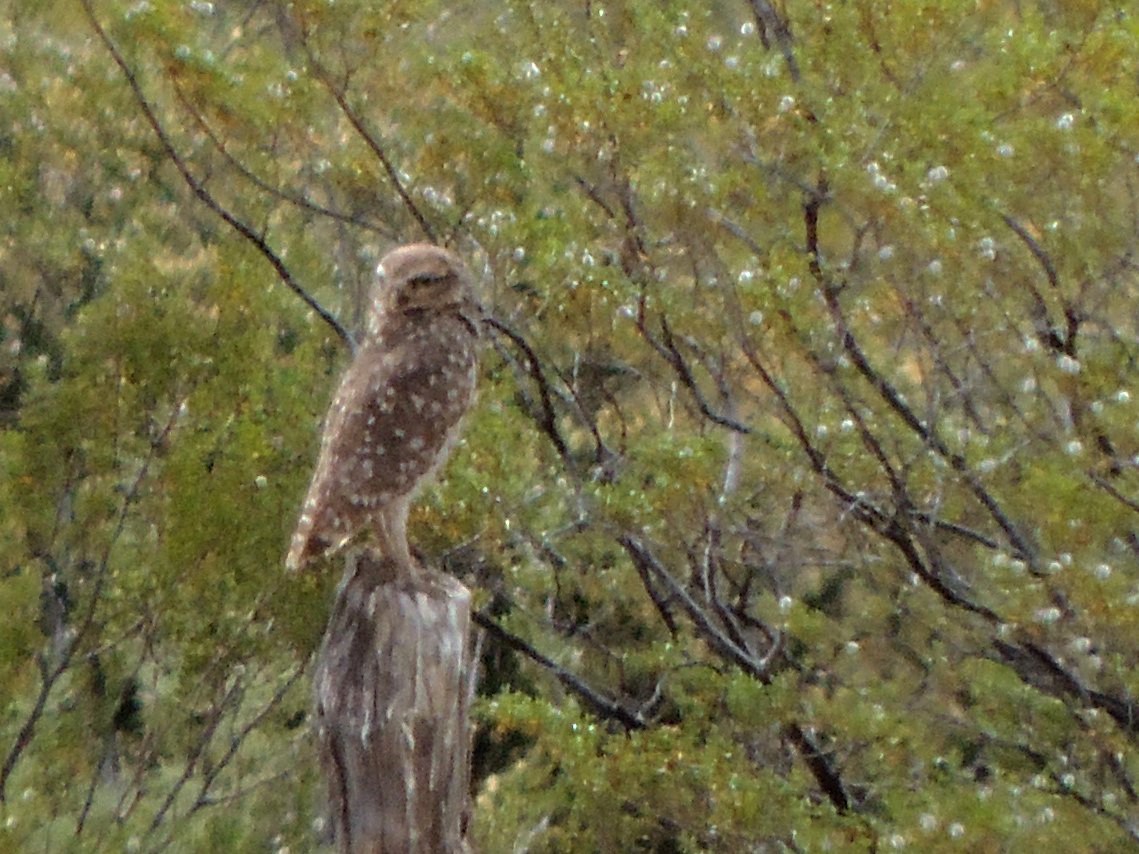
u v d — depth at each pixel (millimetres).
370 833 7383
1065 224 11477
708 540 13828
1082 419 11773
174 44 12438
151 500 16359
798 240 12266
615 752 12750
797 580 16609
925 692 13914
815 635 13234
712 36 12844
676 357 13141
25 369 17781
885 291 12039
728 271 12297
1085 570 10961
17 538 16391
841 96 12391
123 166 15312
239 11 14875
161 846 16703
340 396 9688
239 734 17344
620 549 15828
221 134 13516
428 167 12828
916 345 13047
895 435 12953
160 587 15523
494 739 17531
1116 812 12547
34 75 14406
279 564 14539
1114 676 12703
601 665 17250
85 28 14086
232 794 17406
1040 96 11727
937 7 11602
